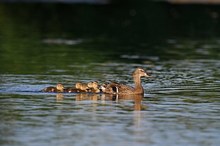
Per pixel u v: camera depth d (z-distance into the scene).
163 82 35.19
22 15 68.19
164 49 50.12
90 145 23.45
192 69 40.12
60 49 48.31
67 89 31.94
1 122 26.20
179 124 26.27
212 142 23.95
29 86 33.09
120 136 24.55
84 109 28.45
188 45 52.62
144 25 65.31
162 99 30.70
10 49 47.53
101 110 28.33
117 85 32.03
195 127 25.84
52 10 72.06
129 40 55.47
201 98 31.00
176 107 29.06
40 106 28.84
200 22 67.25
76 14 70.62
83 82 34.59
